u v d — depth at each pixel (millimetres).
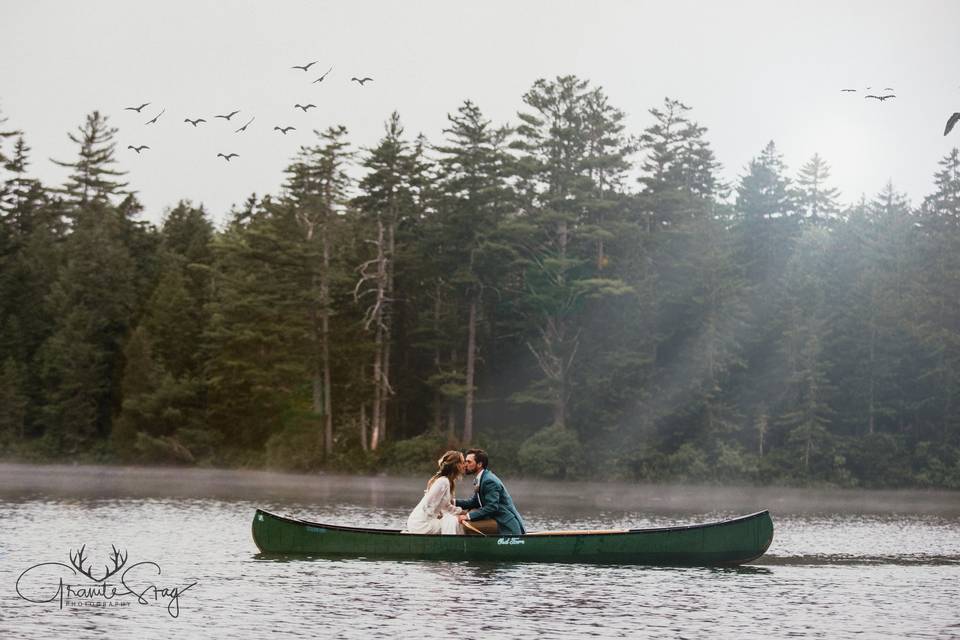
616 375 77125
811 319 76000
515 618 16984
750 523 23234
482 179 77938
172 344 87375
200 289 93938
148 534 27750
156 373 83312
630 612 17641
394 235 81750
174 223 112750
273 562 22594
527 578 20922
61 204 116375
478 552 23000
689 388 75312
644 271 80125
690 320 77562
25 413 87625
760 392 77062
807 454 73062
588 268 83125
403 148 78250
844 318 78000
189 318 88312
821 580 21594
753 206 92188
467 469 24031
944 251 82812
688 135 89875
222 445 82562
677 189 86062
